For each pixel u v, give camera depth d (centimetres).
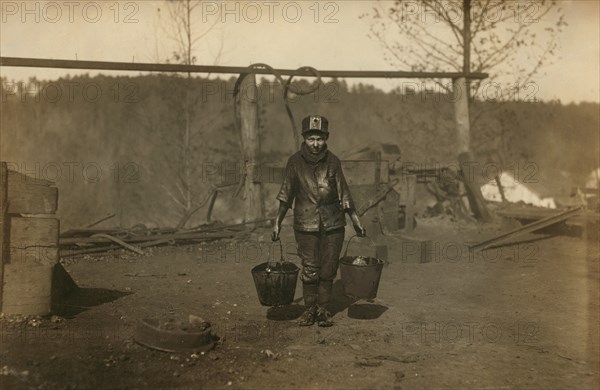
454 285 775
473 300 693
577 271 855
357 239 958
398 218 1205
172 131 1980
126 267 875
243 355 483
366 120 2069
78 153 2011
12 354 447
